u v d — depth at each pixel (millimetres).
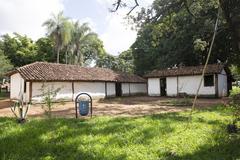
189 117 12539
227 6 14211
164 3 18594
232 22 14516
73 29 49281
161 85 36344
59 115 16203
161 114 14531
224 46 34562
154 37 21438
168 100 27453
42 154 7660
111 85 35375
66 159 7270
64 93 28688
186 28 34750
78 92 30234
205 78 31594
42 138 8859
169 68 39781
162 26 20328
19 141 8664
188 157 7504
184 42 37344
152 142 8703
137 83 40312
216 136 9430
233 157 7465
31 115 16172
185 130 10258
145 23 19281
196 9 18406
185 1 17609
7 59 45688
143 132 9781
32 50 53219
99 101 28234
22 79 26828
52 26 46031
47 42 53125
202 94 31656
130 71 62188
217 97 30656
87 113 14766
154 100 28656
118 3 17094
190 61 40938
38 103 25734
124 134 9508
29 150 7840
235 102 10438
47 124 10953
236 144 8555
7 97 34969
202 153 7848
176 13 19500
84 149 7961
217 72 30250
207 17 31312
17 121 11688
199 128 10672
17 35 53375
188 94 32812
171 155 7664
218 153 7840
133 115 15664
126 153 7684
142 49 47781
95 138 8977
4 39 52812
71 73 30672
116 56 65312
